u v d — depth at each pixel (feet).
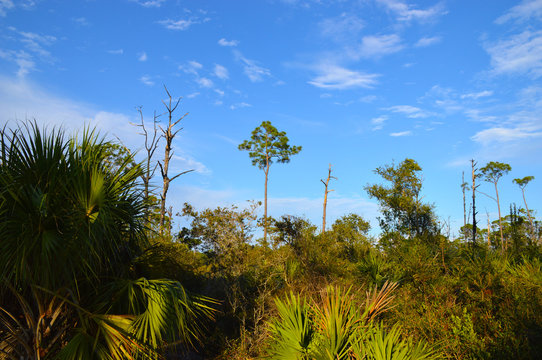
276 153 126.62
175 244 32.58
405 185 78.13
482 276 23.66
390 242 50.65
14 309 17.01
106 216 16.40
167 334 19.06
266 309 32.53
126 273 19.53
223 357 28.02
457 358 17.01
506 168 137.59
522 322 18.03
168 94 62.95
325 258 43.52
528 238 36.55
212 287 35.60
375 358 13.38
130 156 19.29
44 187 16.74
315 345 15.21
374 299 17.94
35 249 14.92
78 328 16.19
